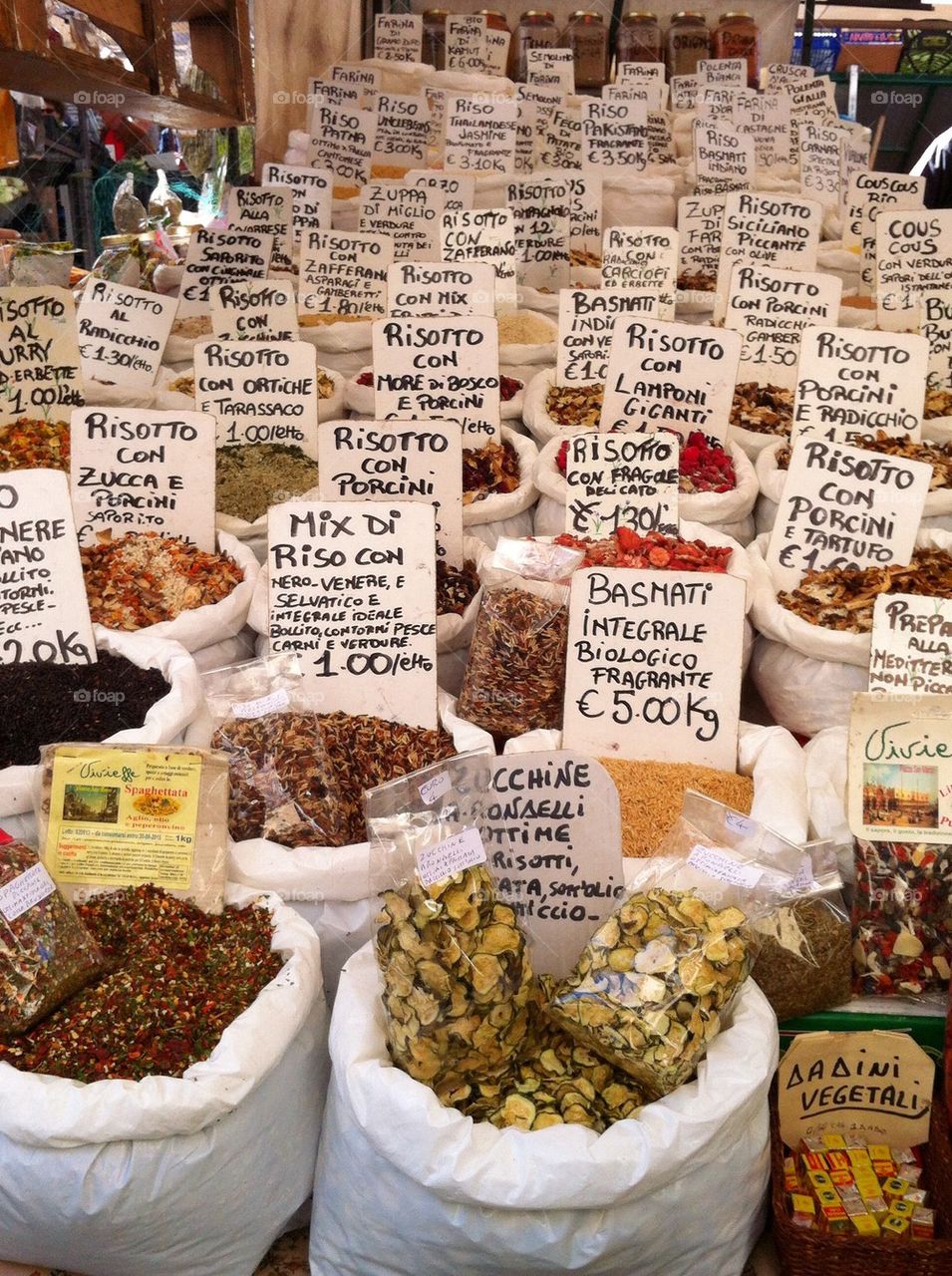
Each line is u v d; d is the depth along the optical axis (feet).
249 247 15.76
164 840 7.17
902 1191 6.38
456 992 5.86
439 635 9.68
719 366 11.56
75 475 10.23
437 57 24.22
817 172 20.61
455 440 10.12
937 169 22.82
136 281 17.01
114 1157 5.61
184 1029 6.13
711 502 11.25
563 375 13.75
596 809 6.72
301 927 6.87
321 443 10.09
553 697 8.87
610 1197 5.39
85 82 12.31
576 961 6.80
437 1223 5.59
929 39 24.72
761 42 24.89
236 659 9.96
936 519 11.59
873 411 11.36
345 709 9.02
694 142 20.26
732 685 8.51
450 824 6.24
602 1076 6.11
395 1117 5.60
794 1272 6.08
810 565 10.10
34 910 6.28
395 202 17.08
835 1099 6.73
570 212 18.33
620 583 8.54
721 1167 5.79
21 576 8.79
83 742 7.72
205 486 10.30
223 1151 5.82
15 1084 5.63
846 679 9.31
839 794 8.00
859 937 7.08
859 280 18.78
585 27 23.98
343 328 15.29
